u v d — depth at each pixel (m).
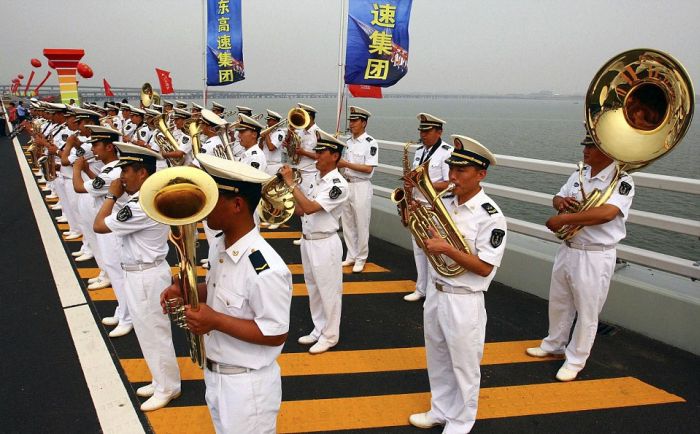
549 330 4.65
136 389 4.01
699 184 4.70
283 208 3.91
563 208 4.27
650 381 4.23
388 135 32.75
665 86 3.53
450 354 3.40
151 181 2.07
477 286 3.31
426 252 3.36
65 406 3.76
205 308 2.25
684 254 9.08
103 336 4.87
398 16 8.17
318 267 4.61
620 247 5.31
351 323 5.41
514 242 6.44
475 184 3.27
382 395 4.03
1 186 12.55
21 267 6.83
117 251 4.74
